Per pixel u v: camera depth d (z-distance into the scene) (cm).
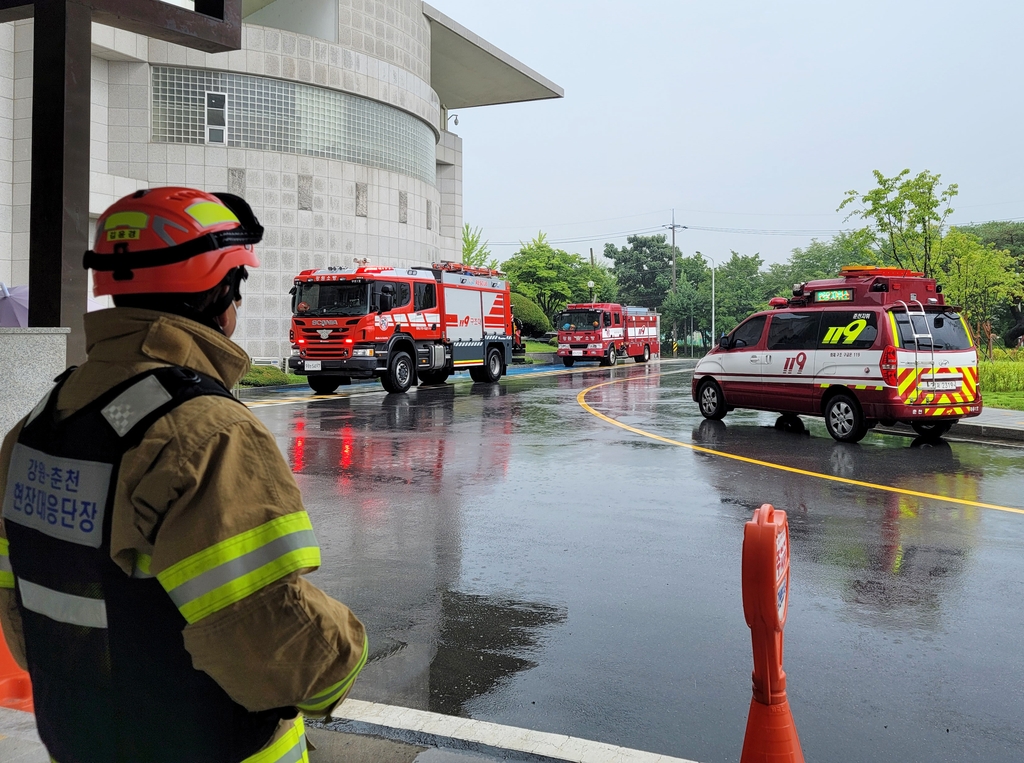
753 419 1508
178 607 135
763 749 251
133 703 140
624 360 4525
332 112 2895
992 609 511
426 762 328
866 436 1293
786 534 264
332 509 781
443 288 2323
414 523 726
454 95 4347
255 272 2736
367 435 1289
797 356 1287
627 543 658
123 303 152
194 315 155
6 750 315
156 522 136
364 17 2970
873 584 557
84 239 580
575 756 329
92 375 148
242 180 2703
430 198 3375
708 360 1477
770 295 9338
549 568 593
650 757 329
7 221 2256
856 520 732
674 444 1193
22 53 2241
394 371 2092
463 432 1328
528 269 6203
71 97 568
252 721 146
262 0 2945
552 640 461
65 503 142
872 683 407
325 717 157
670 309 7775
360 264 2083
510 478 933
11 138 2256
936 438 1270
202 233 150
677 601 523
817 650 447
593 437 1267
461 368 2412
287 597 137
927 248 2664
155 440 137
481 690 398
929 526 711
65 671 145
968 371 1203
